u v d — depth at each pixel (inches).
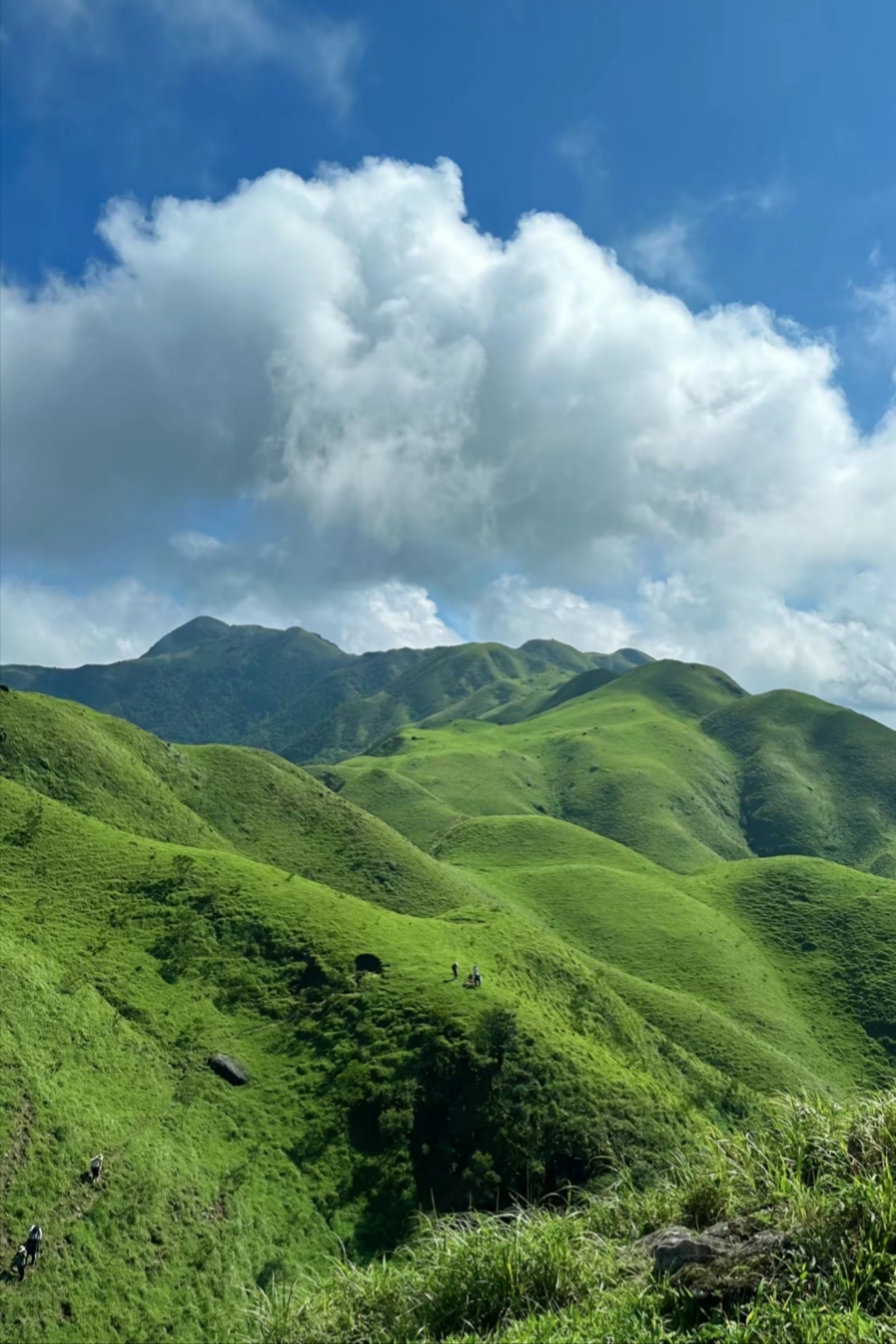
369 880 5251.0
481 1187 2095.2
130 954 2945.4
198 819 5221.5
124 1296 1478.8
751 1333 281.1
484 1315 375.9
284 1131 2253.9
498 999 2792.8
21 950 2588.6
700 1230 413.1
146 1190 1728.6
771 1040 4704.7
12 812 3727.9
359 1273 445.1
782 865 7504.9
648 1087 2513.5
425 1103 2330.2
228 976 2965.1
